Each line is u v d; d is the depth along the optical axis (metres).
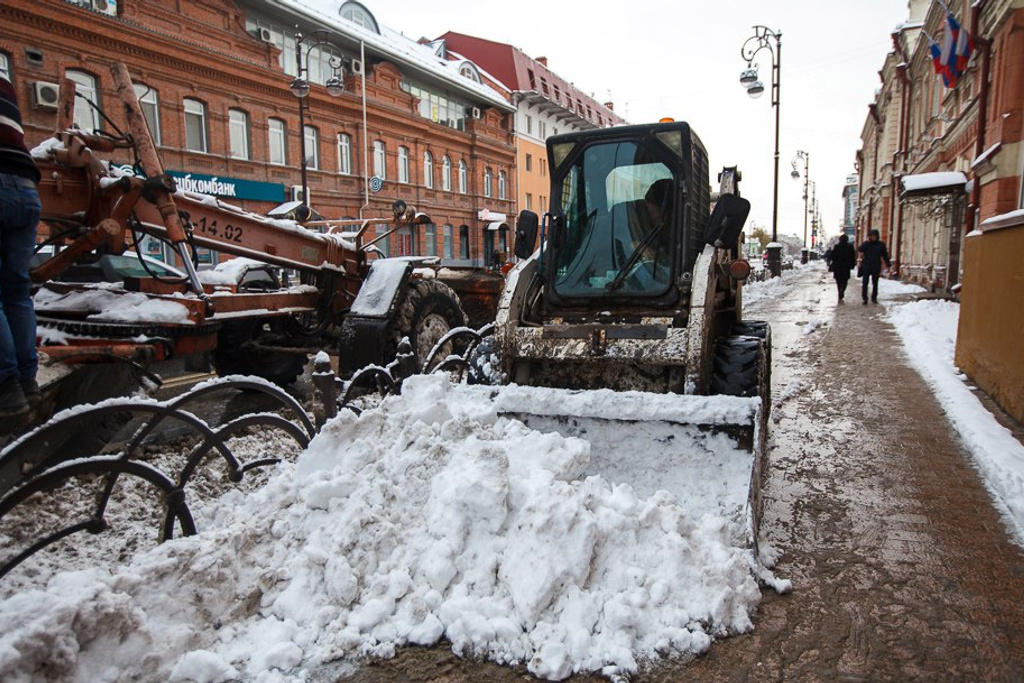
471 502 2.74
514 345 4.29
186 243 5.21
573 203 4.70
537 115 46.97
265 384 3.44
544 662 2.34
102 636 2.16
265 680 2.27
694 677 2.34
